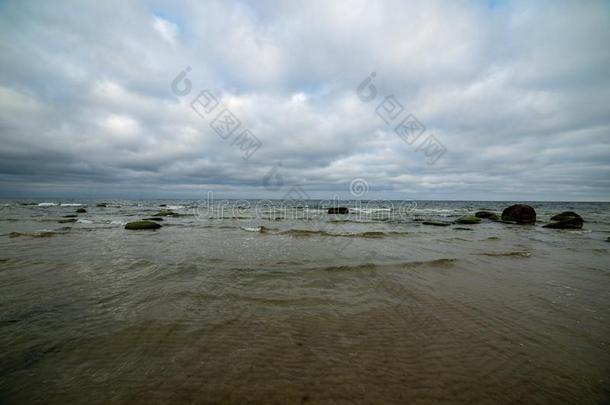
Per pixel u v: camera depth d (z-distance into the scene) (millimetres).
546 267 8750
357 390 3127
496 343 4188
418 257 10000
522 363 3688
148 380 3240
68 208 38656
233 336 4305
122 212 32594
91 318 4832
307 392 3084
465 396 3064
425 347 4055
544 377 3408
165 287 6523
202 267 8312
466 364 3652
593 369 3582
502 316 5137
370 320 4926
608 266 8961
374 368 3539
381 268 8359
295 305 5570
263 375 3365
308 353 3861
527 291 6492
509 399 3029
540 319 5027
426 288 6641
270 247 11727
